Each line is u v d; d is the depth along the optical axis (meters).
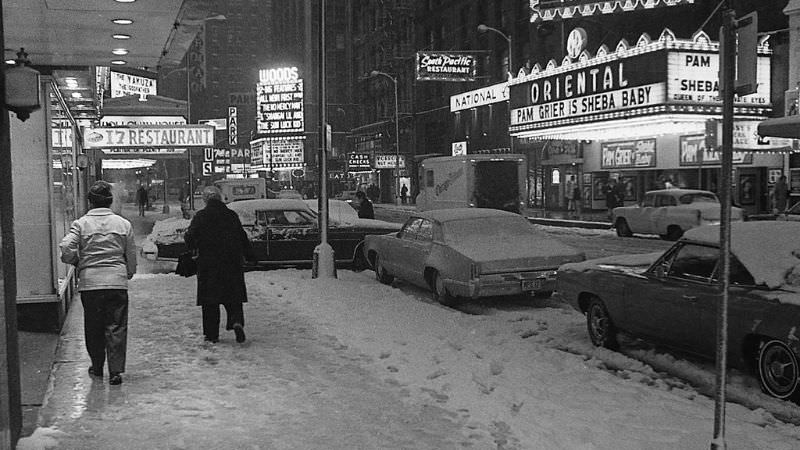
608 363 8.22
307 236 16.94
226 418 6.10
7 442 5.03
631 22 37.56
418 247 13.06
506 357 8.12
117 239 7.15
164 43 9.45
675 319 7.64
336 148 93.00
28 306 9.43
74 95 14.05
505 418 6.04
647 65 26.80
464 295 11.59
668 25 36.03
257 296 12.55
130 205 68.31
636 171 37.66
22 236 9.43
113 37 9.05
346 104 86.56
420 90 62.41
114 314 7.12
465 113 54.78
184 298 12.36
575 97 30.83
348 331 9.55
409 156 63.81
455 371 7.55
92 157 26.36
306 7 121.31
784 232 7.25
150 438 5.62
